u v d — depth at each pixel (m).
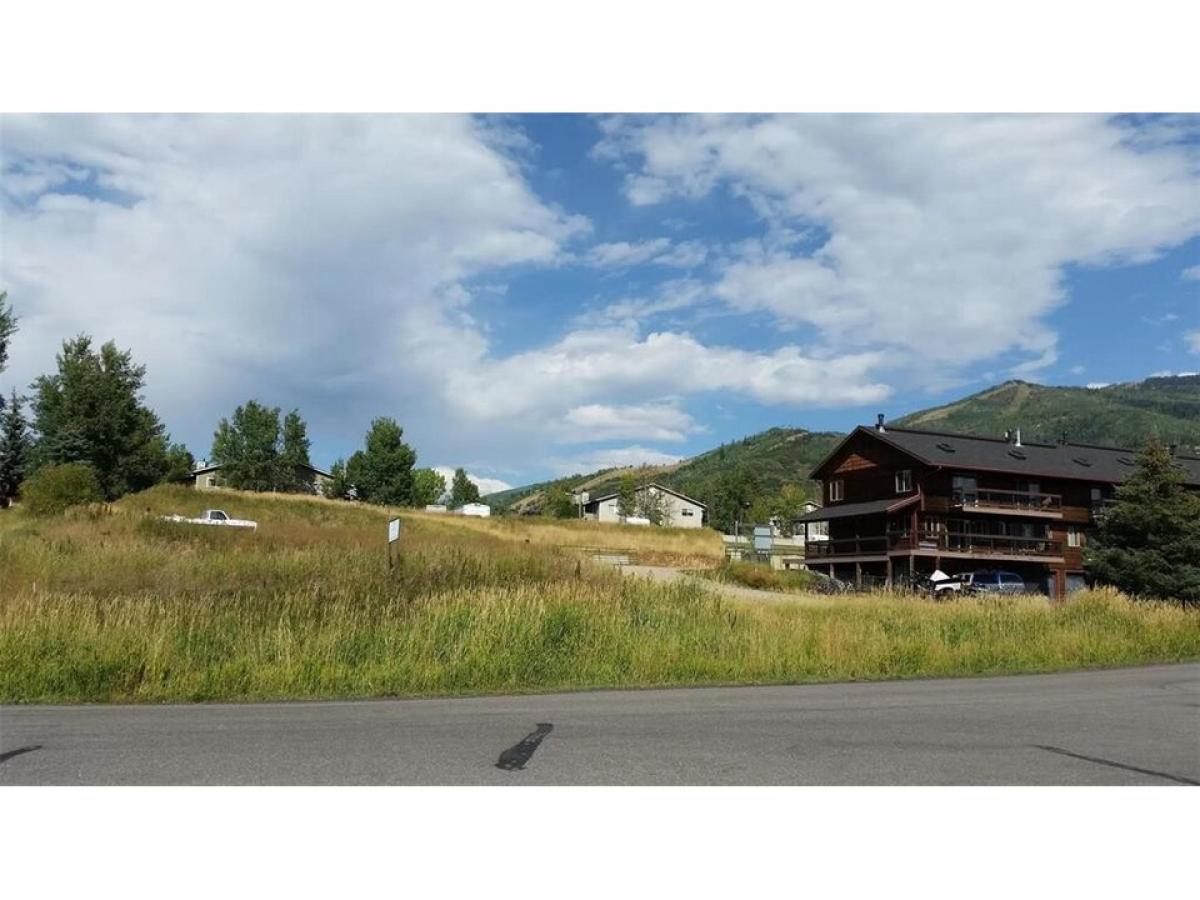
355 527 50.56
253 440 83.69
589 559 28.73
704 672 13.94
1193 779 6.66
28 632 12.68
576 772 6.80
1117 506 43.88
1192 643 18.92
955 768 6.95
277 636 13.24
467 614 14.56
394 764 7.05
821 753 7.48
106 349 70.94
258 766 6.98
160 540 29.22
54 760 7.21
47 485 40.41
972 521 50.06
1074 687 12.67
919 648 15.66
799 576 41.53
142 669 12.20
